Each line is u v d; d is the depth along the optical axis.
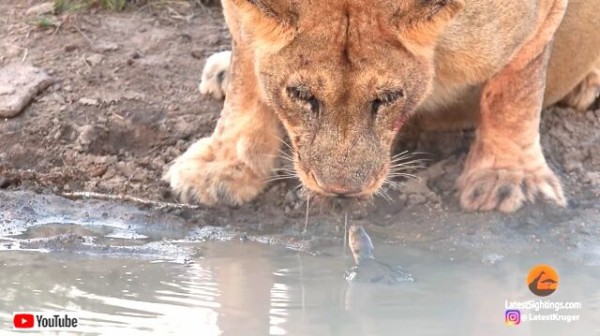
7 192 7.45
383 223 7.04
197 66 8.59
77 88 8.23
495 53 6.66
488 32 6.57
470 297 6.00
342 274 6.32
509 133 7.20
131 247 6.74
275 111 6.57
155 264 6.50
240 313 5.69
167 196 7.38
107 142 7.85
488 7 6.52
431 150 7.68
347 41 6.01
